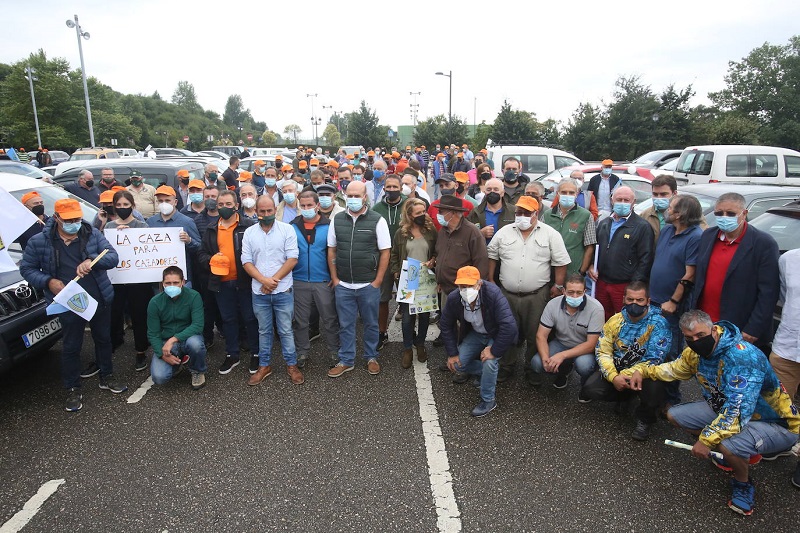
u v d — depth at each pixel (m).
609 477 3.33
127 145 62.69
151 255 4.89
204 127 95.44
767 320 3.48
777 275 3.46
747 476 3.05
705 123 32.69
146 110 88.00
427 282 4.88
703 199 6.45
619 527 2.89
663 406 4.10
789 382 3.50
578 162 13.73
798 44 47.66
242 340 5.68
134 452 3.65
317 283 4.86
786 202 5.98
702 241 3.81
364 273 4.66
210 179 8.93
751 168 10.86
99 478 3.37
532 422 4.02
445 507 3.06
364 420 4.05
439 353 5.39
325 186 5.07
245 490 3.23
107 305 4.42
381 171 9.37
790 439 3.13
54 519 2.99
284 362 5.21
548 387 4.66
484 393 4.11
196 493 3.21
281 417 4.11
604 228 4.73
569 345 4.37
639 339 3.89
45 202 6.07
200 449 3.67
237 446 3.70
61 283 4.16
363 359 5.25
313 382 4.73
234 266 4.83
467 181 6.41
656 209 4.98
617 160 32.88
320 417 4.10
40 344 4.41
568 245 4.95
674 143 31.81
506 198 5.88
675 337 4.16
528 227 4.45
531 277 4.50
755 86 48.00
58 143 48.16
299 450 3.65
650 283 4.33
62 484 3.31
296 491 3.21
